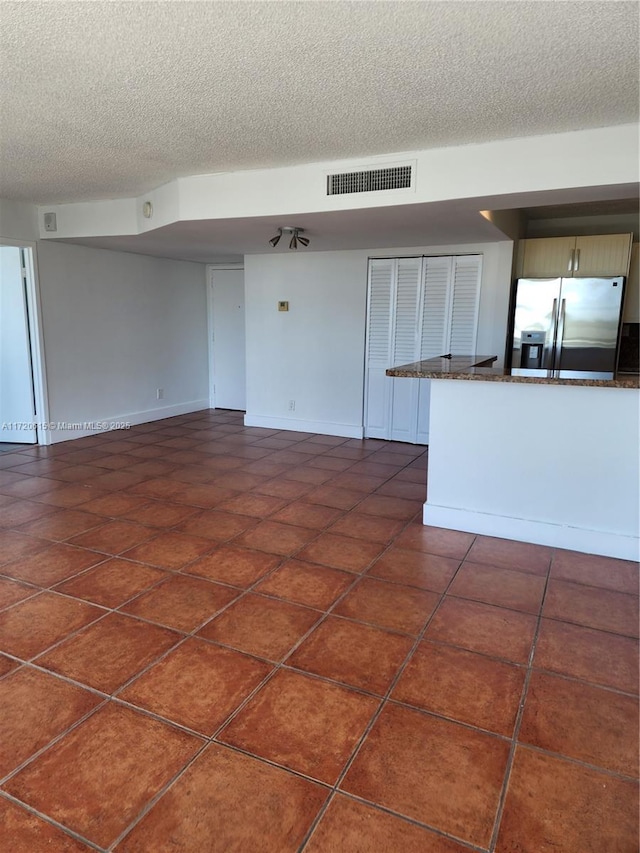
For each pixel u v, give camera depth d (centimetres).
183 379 721
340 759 164
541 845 138
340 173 341
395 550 311
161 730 175
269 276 618
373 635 228
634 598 260
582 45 198
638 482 295
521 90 237
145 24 185
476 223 396
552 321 490
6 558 296
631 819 146
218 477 451
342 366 596
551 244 501
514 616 244
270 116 267
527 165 298
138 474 457
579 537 310
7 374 541
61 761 162
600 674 205
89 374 589
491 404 323
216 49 202
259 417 655
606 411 296
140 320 645
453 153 312
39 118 271
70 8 175
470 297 520
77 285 562
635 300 498
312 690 194
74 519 354
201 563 292
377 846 137
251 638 225
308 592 263
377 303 566
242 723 178
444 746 170
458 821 145
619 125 278
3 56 208
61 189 430
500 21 183
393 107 255
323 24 185
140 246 556
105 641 222
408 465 492
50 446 547
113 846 137
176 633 228
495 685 198
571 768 162
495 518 330
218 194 375
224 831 141
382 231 436
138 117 270
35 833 140
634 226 529
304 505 385
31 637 224
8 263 513
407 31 189
